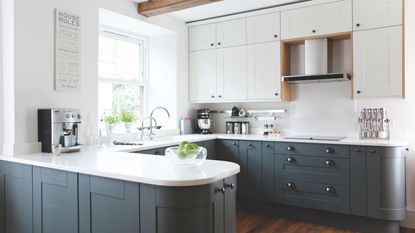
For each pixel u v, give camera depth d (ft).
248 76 13.37
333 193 10.69
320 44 12.03
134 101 14.25
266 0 12.00
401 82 10.45
